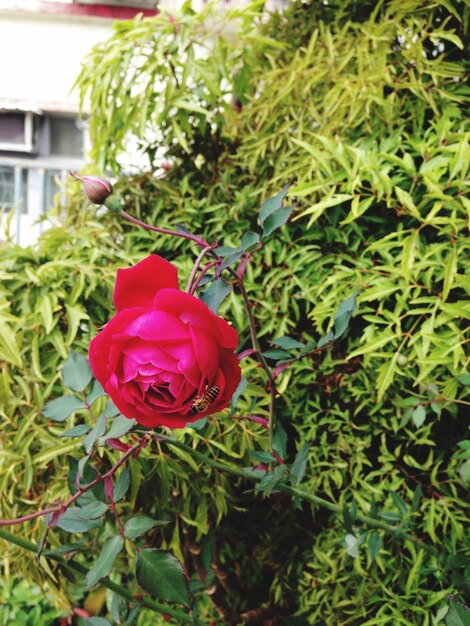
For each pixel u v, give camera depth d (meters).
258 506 0.83
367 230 0.70
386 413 0.69
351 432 0.70
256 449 0.68
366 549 0.68
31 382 0.66
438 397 0.62
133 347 0.39
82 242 0.72
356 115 0.70
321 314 0.66
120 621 0.53
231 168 0.80
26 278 0.67
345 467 0.69
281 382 0.69
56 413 0.50
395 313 0.63
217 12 0.76
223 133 0.84
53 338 0.65
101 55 0.77
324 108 0.73
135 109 0.75
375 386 0.66
